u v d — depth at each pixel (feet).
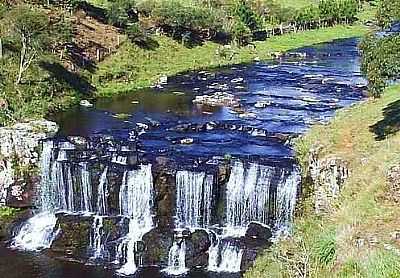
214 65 394.11
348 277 95.91
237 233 176.96
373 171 148.15
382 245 106.22
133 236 176.24
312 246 114.42
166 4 449.48
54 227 182.09
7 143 199.41
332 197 155.53
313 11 577.02
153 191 184.14
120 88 322.75
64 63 318.04
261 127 237.45
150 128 239.09
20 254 172.24
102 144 212.23
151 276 163.94
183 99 295.07
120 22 402.11
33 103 265.34
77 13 395.96
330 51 456.04
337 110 262.47
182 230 177.58
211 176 179.42
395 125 185.37
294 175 175.73
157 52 393.29
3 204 194.80
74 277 161.89
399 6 146.00
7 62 282.15
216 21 449.06
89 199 190.08
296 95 299.99
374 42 157.38
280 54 441.27
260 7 561.43
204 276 163.84
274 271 124.36
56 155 198.18
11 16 299.58
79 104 285.43
